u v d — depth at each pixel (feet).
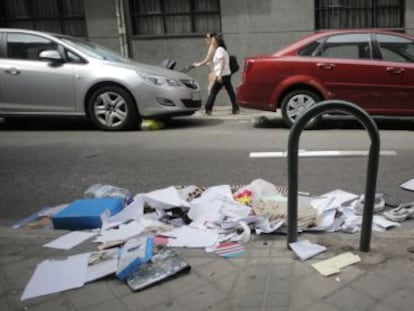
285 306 8.09
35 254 10.64
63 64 26.45
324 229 11.44
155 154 20.90
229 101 38.60
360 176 16.78
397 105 24.72
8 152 22.20
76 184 17.04
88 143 23.63
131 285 9.00
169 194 13.46
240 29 37.76
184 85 27.48
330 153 20.06
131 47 39.68
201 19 39.01
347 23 37.60
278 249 10.32
